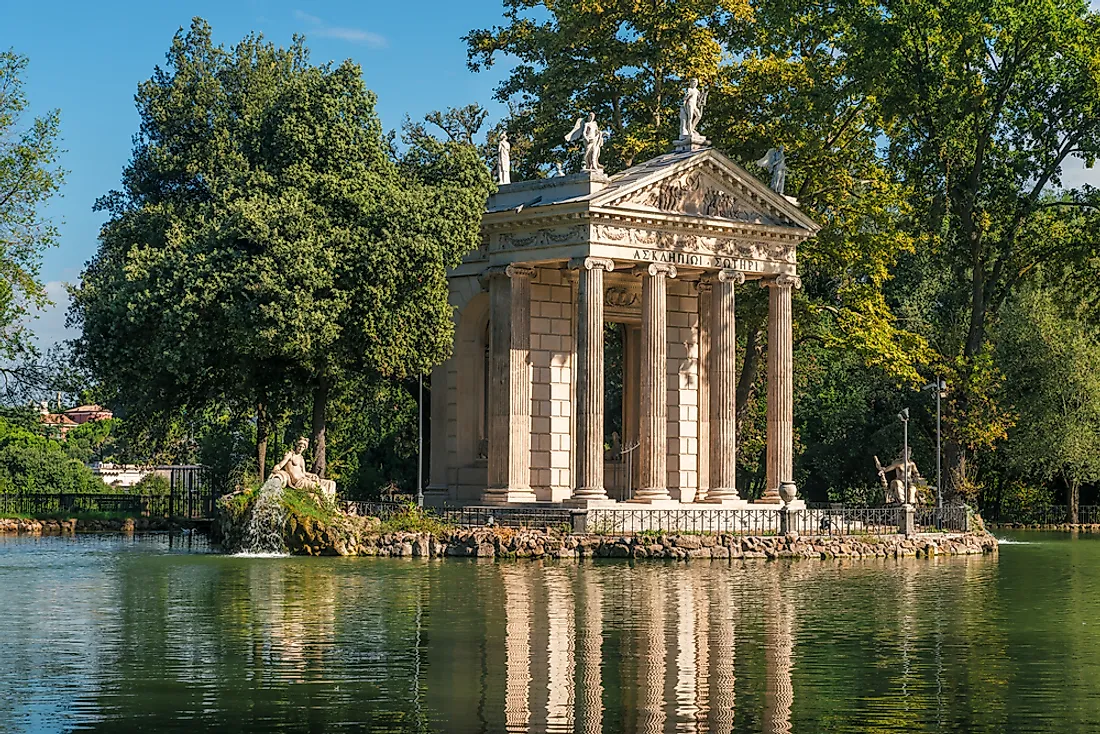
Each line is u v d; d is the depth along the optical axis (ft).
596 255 316.40
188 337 303.89
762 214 339.57
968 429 387.96
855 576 250.98
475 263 343.05
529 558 274.16
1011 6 360.48
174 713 127.44
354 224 308.19
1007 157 388.78
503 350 330.34
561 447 338.54
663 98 407.03
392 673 145.59
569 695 135.54
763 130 379.14
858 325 381.40
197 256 303.48
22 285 369.09
